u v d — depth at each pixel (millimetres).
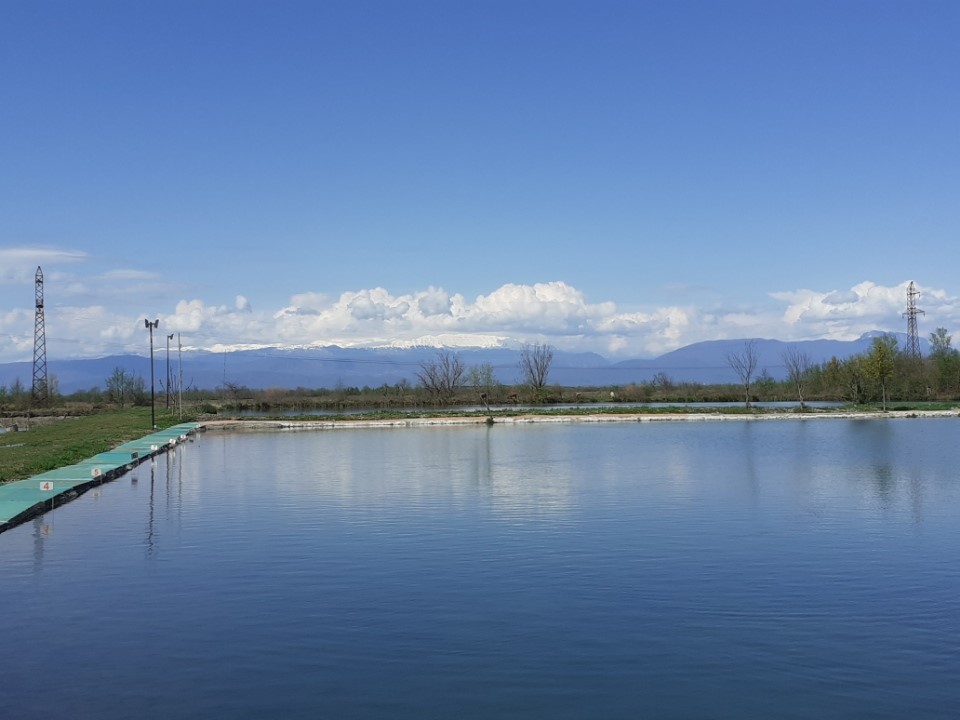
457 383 101688
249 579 16281
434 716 10117
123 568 17250
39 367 126562
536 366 126625
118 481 31797
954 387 83938
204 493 28328
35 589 15617
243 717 10086
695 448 42375
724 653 12117
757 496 26219
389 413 76375
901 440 45125
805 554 18156
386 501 26031
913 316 102000
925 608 14242
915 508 23812
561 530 20922
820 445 42938
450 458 39250
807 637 12805
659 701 10531
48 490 26078
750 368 108312
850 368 80562
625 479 30578
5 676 11359
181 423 67688
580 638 12766
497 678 11242
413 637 12820
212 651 12250
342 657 12008
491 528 21266
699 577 16266
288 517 23234
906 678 11227
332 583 15953
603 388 120938
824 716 10102
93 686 11008
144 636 12930
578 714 10172
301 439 53250
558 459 38000
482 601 14703
